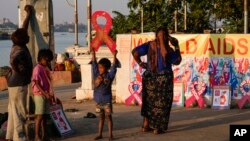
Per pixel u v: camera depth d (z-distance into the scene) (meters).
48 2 9.16
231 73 11.98
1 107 13.25
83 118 10.74
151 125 9.20
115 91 13.39
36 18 9.12
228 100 11.86
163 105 9.09
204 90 12.09
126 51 12.54
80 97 13.62
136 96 12.48
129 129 9.62
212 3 19.94
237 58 11.94
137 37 12.42
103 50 16.48
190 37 12.14
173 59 9.16
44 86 8.41
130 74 12.54
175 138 8.80
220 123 10.11
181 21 26.31
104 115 8.78
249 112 11.39
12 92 8.32
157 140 8.65
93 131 9.45
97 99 8.72
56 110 9.12
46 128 8.77
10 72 8.53
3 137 8.99
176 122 10.27
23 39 8.34
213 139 8.69
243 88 11.93
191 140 8.63
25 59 8.30
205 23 24.81
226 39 11.97
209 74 12.07
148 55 9.20
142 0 14.82
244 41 11.89
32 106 8.99
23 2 9.20
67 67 19.48
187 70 12.20
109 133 8.86
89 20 17.56
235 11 19.53
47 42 9.16
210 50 12.03
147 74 9.18
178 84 12.23
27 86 8.50
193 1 19.30
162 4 14.83
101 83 8.66
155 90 9.09
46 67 8.50
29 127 8.77
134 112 11.48
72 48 21.83
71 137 9.01
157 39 9.15
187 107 12.12
